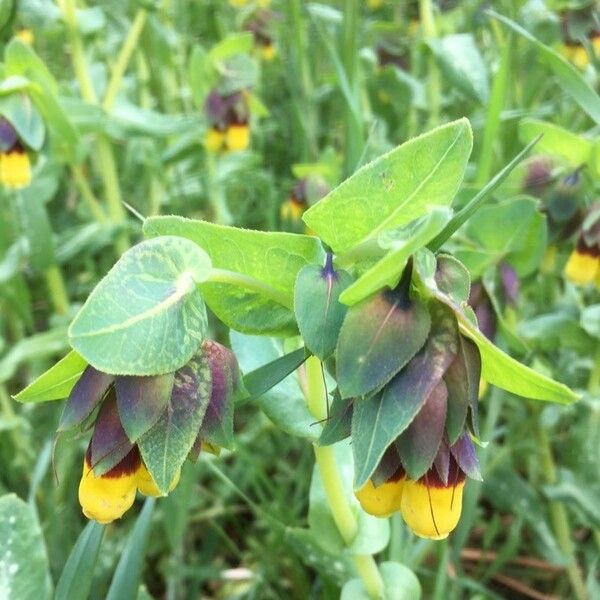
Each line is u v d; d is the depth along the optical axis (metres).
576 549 0.28
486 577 0.25
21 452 0.29
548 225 0.25
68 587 0.17
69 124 0.30
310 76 0.44
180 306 0.13
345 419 0.13
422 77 0.44
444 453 0.13
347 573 0.20
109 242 0.33
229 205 0.41
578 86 0.22
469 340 0.13
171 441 0.13
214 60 0.35
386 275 0.12
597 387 0.26
